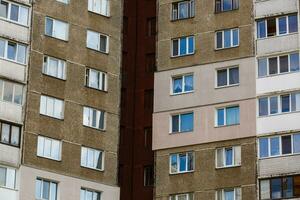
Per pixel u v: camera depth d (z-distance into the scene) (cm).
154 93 9644
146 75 10325
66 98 9262
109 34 9731
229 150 9144
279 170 8850
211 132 9250
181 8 9775
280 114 9000
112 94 9575
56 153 9081
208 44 9519
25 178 8825
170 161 9362
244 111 9162
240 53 9344
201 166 9200
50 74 9244
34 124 9019
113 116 9525
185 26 9688
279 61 9156
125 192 9981
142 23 10569
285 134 8925
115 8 9856
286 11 9231
